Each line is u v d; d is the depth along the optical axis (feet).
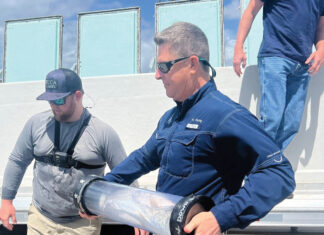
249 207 3.35
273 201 3.45
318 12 9.82
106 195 4.02
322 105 11.04
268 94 9.71
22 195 10.09
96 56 19.56
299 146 11.13
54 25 20.49
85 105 9.42
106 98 12.87
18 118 13.46
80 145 6.84
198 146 4.00
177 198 3.45
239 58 10.46
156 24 18.20
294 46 9.63
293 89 10.30
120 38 19.21
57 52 20.38
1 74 21.98
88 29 19.76
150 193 3.72
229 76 11.90
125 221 3.92
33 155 7.31
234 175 3.97
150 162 5.08
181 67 4.26
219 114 3.89
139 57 18.86
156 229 3.50
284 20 9.65
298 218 7.24
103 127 7.00
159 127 4.94
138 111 12.59
